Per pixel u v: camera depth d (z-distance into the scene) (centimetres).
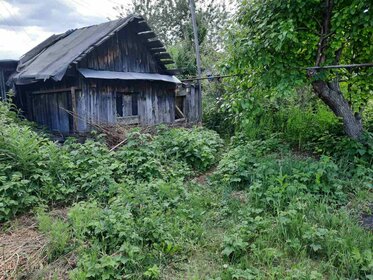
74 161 482
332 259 282
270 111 679
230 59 529
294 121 634
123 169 489
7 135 448
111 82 747
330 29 469
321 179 418
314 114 660
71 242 308
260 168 457
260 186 411
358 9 409
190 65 1238
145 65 854
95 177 447
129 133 608
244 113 524
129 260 277
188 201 417
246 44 471
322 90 504
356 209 371
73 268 278
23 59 885
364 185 414
